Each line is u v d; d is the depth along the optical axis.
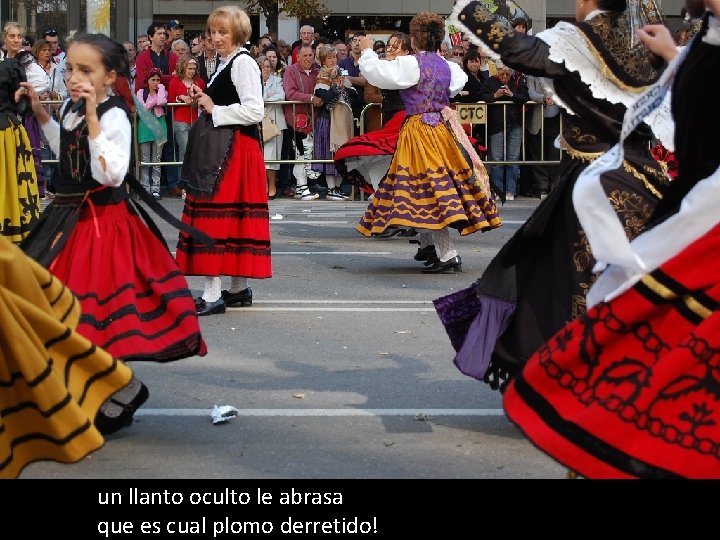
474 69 14.53
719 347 3.47
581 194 3.82
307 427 5.28
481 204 9.43
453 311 5.26
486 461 4.80
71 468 4.67
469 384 6.07
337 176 15.52
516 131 14.66
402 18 23.75
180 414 5.48
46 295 4.11
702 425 3.48
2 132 8.63
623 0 4.81
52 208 5.12
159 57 15.00
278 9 19.62
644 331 3.64
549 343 3.74
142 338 4.88
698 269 3.59
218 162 7.63
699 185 3.65
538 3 16.28
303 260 10.35
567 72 4.73
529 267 5.02
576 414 3.61
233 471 4.65
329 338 7.16
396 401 5.73
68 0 15.76
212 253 7.67
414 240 11.53
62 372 3.98
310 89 15.23
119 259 4.99
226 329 7.40
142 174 14.85
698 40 3.85
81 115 5.07
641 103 3.98
